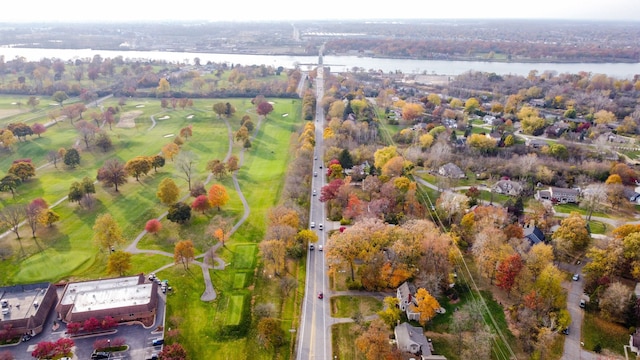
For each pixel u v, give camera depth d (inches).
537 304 4746.6
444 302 5113.2
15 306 4697.3
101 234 5757.9
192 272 5575.8
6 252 5846.5
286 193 7490.2
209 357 4330.7
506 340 4562.0
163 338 4493.1
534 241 5949.8
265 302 5078.7
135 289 4982.8
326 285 5408.5
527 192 7755.9
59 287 5260.8
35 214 6333.7
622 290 4741.6
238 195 7736.2
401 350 4335.6
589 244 6033.5
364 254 5319.9
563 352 4409.5
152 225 6279.5
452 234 6176.2
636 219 6948.8
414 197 7096.5
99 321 4569.4
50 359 4165.8
